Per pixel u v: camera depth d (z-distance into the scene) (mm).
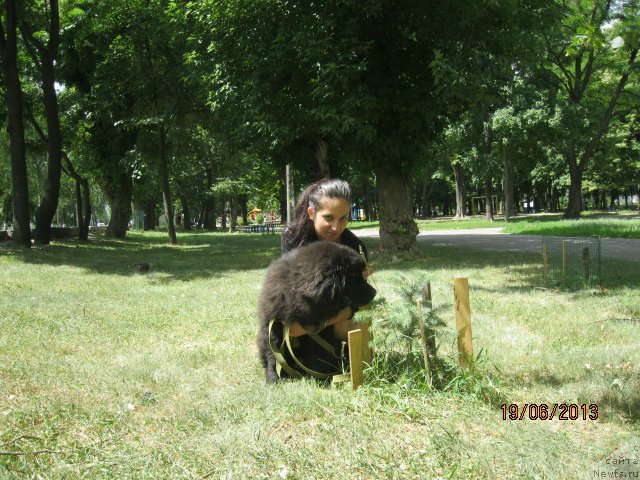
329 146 18578
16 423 3717
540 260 13984
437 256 16312
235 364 5195
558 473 2840
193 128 26375
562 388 4258
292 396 3926
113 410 3961
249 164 44938
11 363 5316
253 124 15617
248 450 3141
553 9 15000
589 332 6371
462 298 4422
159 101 24797
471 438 3283
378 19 14320
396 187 16109
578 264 10977
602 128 36656
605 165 48938
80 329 7090
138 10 24297
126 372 4906
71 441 3408
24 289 11453
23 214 20969
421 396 3883
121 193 31812
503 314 7602
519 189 72875
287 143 16375
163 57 24562
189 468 2982
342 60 13422
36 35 24609
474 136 39656
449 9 13461
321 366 4480
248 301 9219
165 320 7707
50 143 22750
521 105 34500
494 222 40750
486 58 13500
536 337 6172
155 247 26016
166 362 5270
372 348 4359
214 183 48281
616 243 18688
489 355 5238
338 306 3963
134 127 26594
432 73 13062
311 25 13852
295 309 4074
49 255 19062
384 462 2988
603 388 4148
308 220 4617
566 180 53156
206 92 19203
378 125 15062
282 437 3363
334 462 3012
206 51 16719
